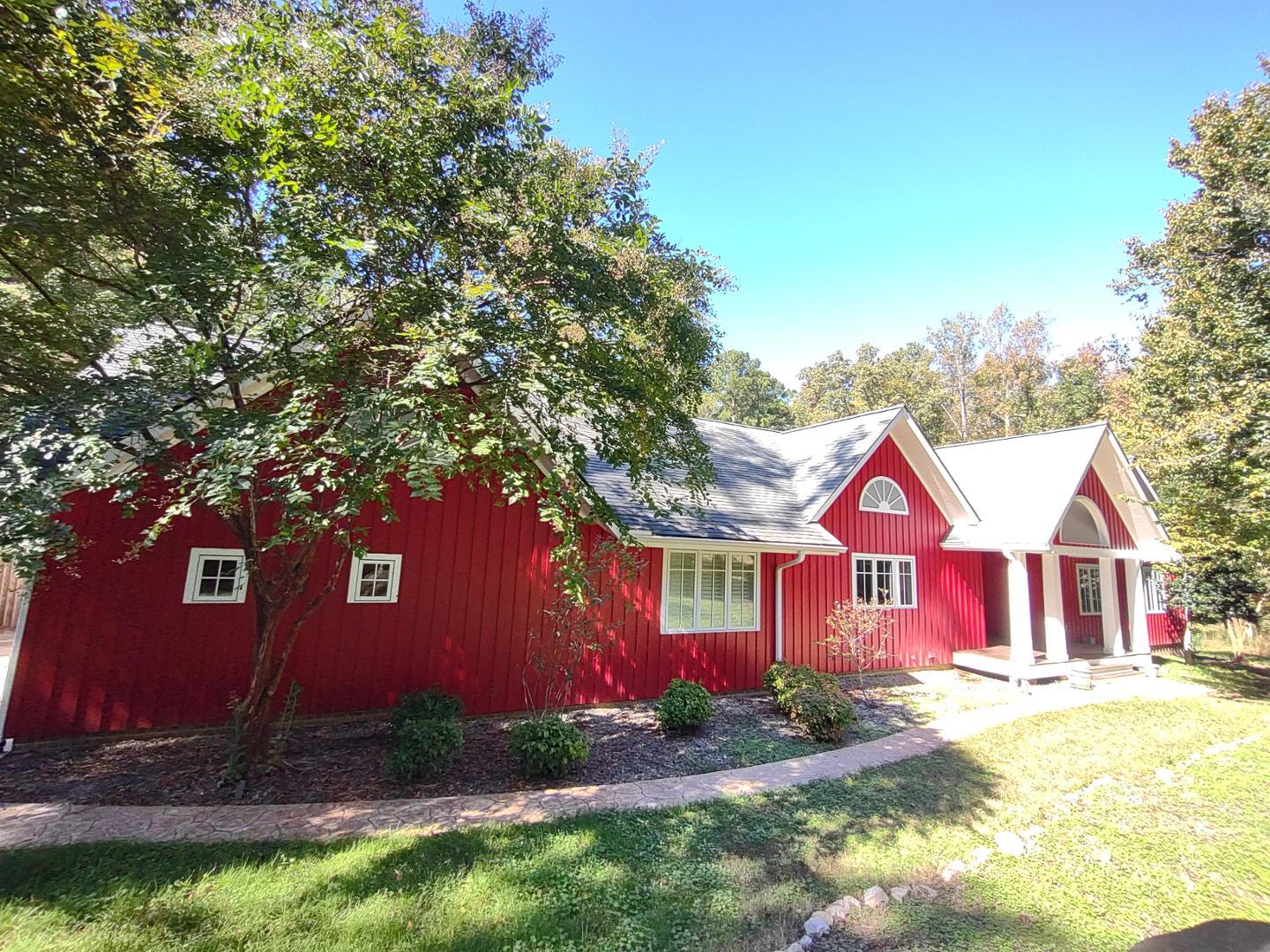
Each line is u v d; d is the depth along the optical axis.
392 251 5.30
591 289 5.92
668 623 10.62
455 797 5.77
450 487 9.00
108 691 6.91
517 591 9.38
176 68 4.77
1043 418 38.53
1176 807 6.36
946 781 6.78
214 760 6.40
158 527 4.02
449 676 8.76
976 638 15.30
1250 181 13.52
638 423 6.30
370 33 5.21
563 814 5.41
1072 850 5.28
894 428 14.52
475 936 3.53
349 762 6.58
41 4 3.66
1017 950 3.77
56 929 3.40
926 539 14.70
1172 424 13.73
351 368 5.13
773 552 11.66
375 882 4.06
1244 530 12.07
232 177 5.16
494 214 5.46
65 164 4.30
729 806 5.80
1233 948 3.30
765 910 4.04
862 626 11.71
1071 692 12.22
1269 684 13.73
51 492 3.67
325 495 6.80
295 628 6.34
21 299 5.06
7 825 4.74
